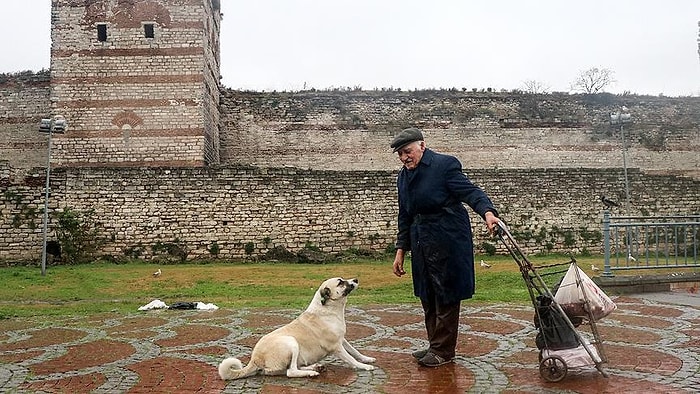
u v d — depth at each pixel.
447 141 32.38
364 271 19.03
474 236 24.45
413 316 10.46
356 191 24.25
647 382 5.68
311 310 6.47
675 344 7.42
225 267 20.70
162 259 22.78
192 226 23.16
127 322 10.36
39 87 30.30
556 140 32.91
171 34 26.47
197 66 26.44
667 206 26.34
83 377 6.35
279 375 6.20
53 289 15.97
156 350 7.75
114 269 20.00
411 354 7.22
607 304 6.13
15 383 6.15
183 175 23.25
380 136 31.94
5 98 30.25
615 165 33.09
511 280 15.85
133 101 26.30
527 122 32.84
